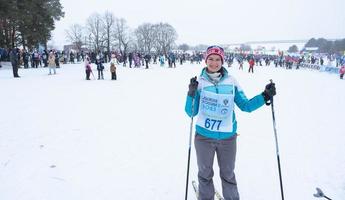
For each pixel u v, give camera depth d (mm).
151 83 16688
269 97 3182
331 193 4094
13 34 37062
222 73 3275
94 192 4059
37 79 17656
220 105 3170
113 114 8586
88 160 5137
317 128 7555
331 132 7191
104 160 5152
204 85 3232
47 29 40906
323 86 18125
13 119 7820
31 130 6836
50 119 7883
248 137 6656
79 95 11891
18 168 4777
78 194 4004
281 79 22609
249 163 5121
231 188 3436
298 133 7051
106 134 6625
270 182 4406
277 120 8375
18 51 28516
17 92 12383
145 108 9516
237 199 3416
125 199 3896
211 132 3242
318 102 11680
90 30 71062
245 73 29438
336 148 5988
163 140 6277
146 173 4668
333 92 15102
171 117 8328
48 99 10844
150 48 81875
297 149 5898
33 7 36938
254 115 8922
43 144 5902
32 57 27500
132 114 8625
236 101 3324
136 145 5938
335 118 8766
